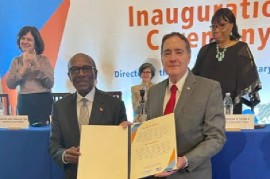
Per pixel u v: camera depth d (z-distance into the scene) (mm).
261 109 3291
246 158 1920
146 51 3463
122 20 3480
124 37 3494
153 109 1723
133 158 1578
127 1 3445
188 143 1570
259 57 3273
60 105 1927
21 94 3557
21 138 2205
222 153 1952
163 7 3381
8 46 3646
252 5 3225
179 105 1597
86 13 3535
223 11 2873
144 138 1601
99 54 3557
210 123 1537
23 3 3613
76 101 1915
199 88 1596
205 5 3305
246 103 2789
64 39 3594
